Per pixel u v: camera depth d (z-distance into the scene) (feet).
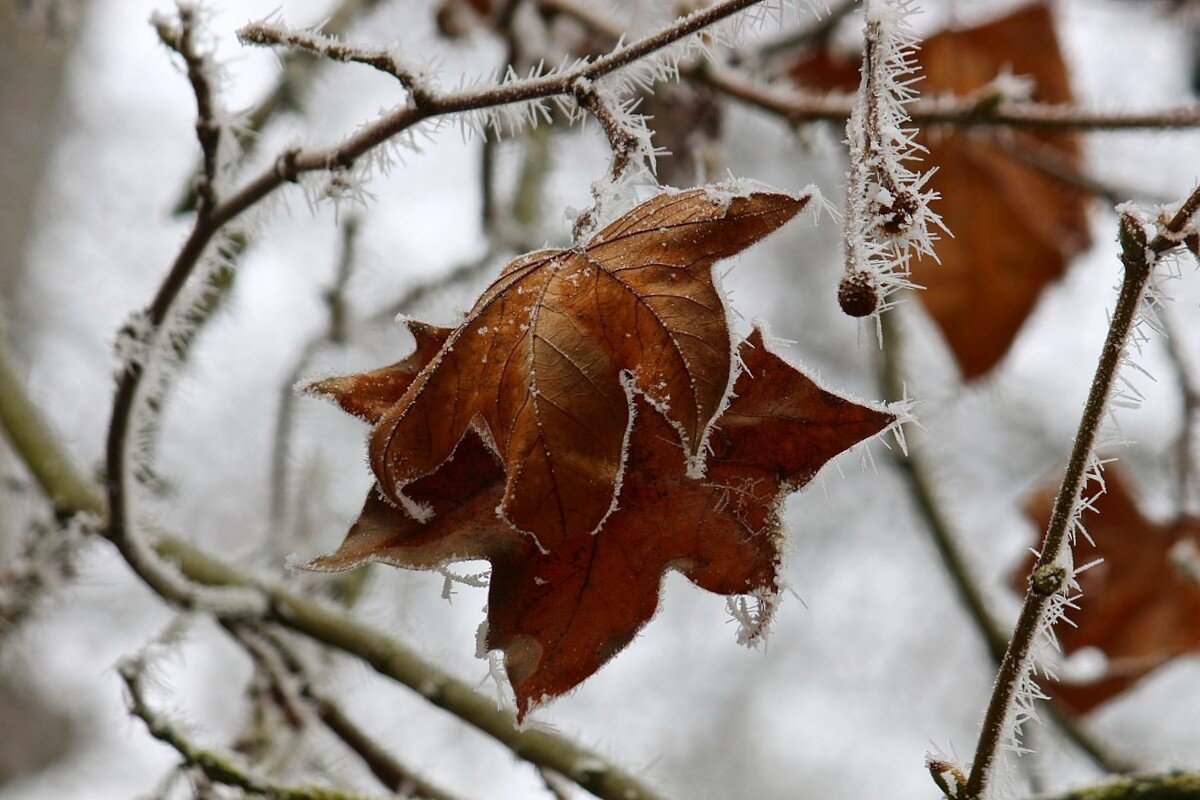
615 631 6.09
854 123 6.04
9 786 15.03
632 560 6.09
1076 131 7.03
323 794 6.50
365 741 6.84
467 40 9.50
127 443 6.63
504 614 6.10
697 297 6.03
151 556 6.77
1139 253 6.05
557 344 6.04
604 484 6.02
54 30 9.62
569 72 6.14
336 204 6.31
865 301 5.98
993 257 9.47
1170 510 8.20
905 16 6.07
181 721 6.61
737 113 8.48
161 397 6.99
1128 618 8.29
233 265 6.55
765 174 15.76
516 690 6.10
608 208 6.09
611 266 6.06
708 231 6.04
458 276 9.34
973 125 7.14
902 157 6.04
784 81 9.53
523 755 6.73
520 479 6.02
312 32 6.22
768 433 6.08
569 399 6.03
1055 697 8.40
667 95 8.11
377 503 6.11
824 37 9.44
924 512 8.82
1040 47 9.21
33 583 6.89
